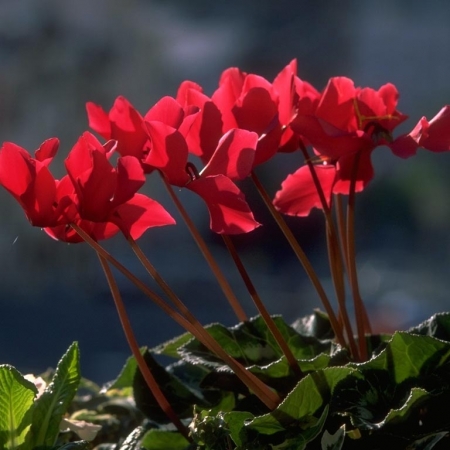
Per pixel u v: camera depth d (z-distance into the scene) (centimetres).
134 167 169
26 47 1462
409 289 1529
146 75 1551
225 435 171
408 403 169
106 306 1385
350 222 178
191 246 1641
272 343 182
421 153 1914
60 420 174
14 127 1452
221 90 177
